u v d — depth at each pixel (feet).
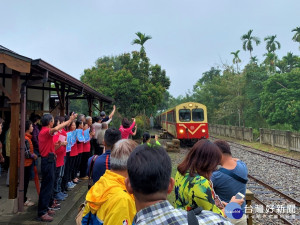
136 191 4.15
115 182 6.87
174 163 39.37
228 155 8.99
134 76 74.64
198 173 7.33
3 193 17.78
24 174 16.48
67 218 15.90
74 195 19.34
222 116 90.33
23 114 15.98
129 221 6.31
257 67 88.12
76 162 22.27
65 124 14.51
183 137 56.59
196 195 6.67
